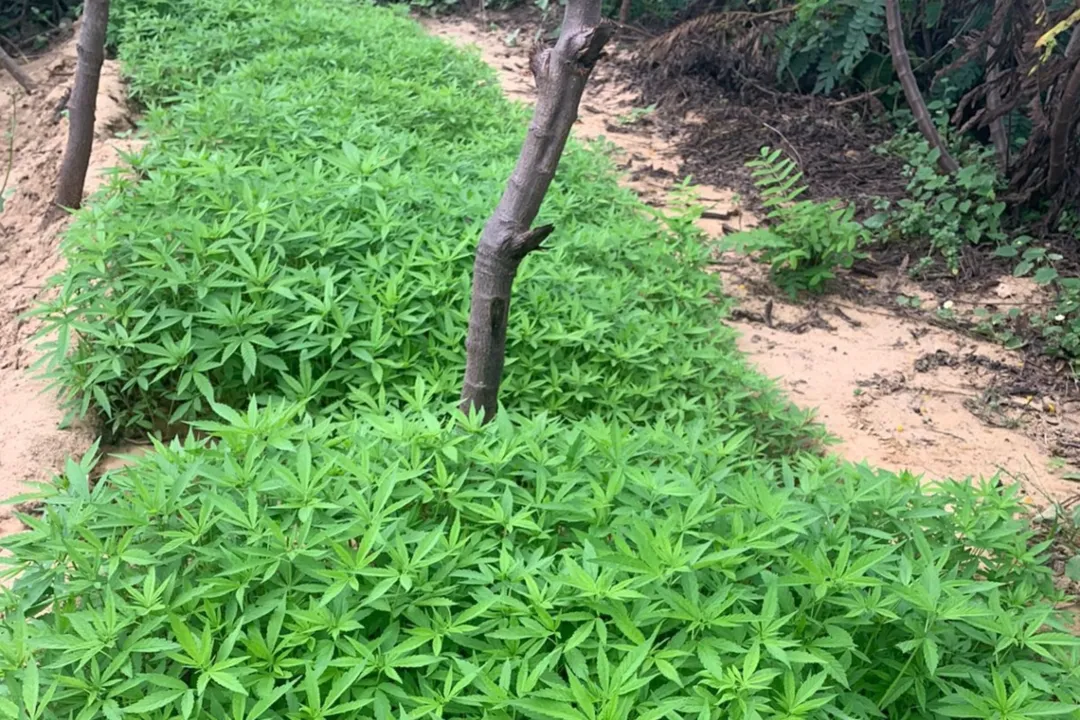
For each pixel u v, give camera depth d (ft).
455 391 13.41
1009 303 20.61
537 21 40.22
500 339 11.27
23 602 8.20
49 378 14.42
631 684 7.07
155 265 13.96
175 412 13.84
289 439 9.85
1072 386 17.99
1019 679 8.45
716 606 7.75
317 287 14.34
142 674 7.31
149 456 9.54
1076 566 12.46
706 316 17.75
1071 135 22.07
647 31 36.70
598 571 8.39
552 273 15.70
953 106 28.63
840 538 9.08
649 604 7.97
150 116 21.72
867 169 26.84
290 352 14.06
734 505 9.03
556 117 10.17
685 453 10.43
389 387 13.62
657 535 8.11
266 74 24.34
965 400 17.40
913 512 9.67
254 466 9.14
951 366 18.47
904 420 16.66
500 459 9.39
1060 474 15.39
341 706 7.16
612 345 14.55
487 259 10.75
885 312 20.40
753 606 8.50
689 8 36.52
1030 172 22.93
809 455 12.04
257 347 13.85
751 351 18.53
